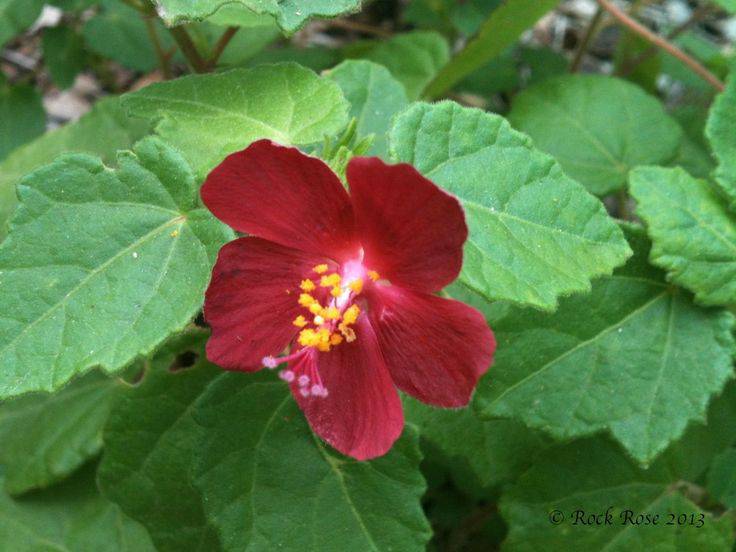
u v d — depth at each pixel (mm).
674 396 159
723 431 195
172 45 276
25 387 127
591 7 372
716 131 176
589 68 359
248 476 157
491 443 183
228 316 131
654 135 231
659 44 249
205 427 159
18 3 244
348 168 116
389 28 359
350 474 158
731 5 207
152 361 175
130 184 144
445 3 278
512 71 298
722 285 163
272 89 166
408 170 112
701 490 192
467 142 144
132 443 177
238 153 120
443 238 117
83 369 129
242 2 136
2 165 229
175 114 162
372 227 125
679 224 166
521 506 185
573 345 161
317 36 351
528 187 144
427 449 221
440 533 246
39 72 316
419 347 129
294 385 135
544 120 236
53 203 140
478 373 122
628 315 165
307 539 154
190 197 144
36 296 134
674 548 182
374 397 134
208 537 179
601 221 145
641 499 185
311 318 136
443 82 252
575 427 157
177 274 139
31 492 205
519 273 135
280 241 131
